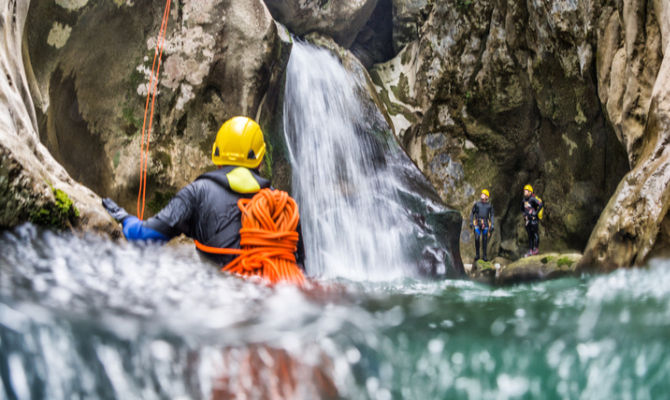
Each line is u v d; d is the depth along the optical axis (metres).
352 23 12.65
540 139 13.82
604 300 2.13
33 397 1.22
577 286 2.68
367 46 15.58
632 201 6.66
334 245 8.98
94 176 5.86
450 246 9.91
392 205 9.79
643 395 1.41
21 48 4.54
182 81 6.52
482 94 14.11
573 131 12.70
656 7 7.46
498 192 14.71
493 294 2.41
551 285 2.80
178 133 6.46
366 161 10.16
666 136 6.58
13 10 4.17
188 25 6.63
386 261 9.27
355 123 10.52
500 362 1.48
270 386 1.32
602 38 9.48
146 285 1.91
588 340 1.54
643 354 1.47
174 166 6.33
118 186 5.95
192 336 1.40
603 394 1.42
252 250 2.46
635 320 1.73
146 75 6.26
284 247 2.50
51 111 5.40
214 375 1.30
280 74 7.89
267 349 1.39
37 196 2.49
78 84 5.80
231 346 1.37
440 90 14.51
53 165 3.35
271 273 2.41
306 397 1.33
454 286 2.92
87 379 1.27
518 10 12.87
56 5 5.55
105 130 5.97
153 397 1.27
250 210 2.54
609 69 9.28
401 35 15.37
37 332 1.26
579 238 13.09
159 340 1.34
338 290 2.35
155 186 6.19
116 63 6.09
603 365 1.45
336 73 11.07
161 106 6.35
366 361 1.46
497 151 14.52
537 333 1.61
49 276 1.77
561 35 11.62
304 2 11.40
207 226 2.63
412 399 1.38
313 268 8.60
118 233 3.13
